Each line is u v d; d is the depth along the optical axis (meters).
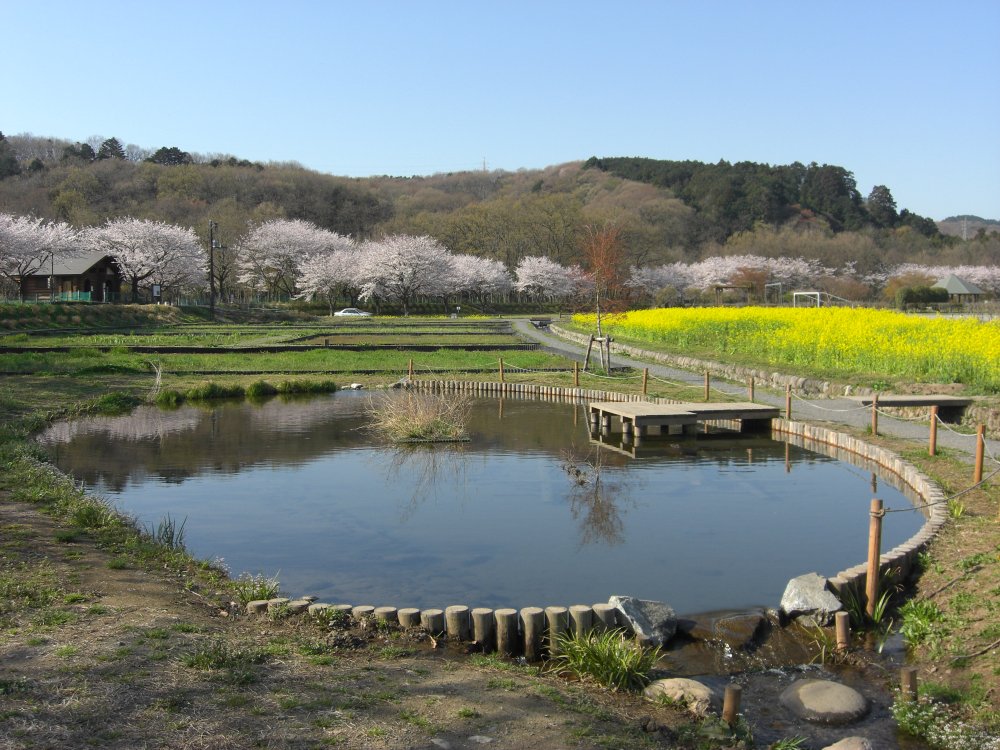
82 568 7.39
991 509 9.60
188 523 10.24
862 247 92.50
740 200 111.00
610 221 84.06
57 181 96.00
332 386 23.50
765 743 5.28
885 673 6.37
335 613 6.72
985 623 6.61
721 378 24.06
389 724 4.70
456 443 15.80
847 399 17.59
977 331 21.69
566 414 19.61
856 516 10.64
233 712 4.68
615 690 5.88
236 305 68.81
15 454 12.47
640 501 11.42
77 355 28.73
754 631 7.03
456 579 8.30
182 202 90.12
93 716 4.47
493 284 83.31
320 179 110.31
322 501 11.37
